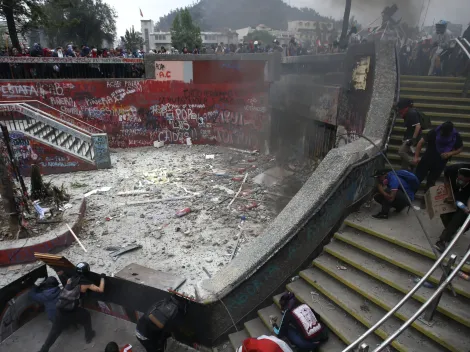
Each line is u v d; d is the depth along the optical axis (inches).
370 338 160.7
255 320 206.2
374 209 236.5
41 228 318.0
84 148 564.7
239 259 216.5
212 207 388.8
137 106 663.8
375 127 266.7
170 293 199.6
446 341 141.2
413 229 207.2
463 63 362.6
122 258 290.0
